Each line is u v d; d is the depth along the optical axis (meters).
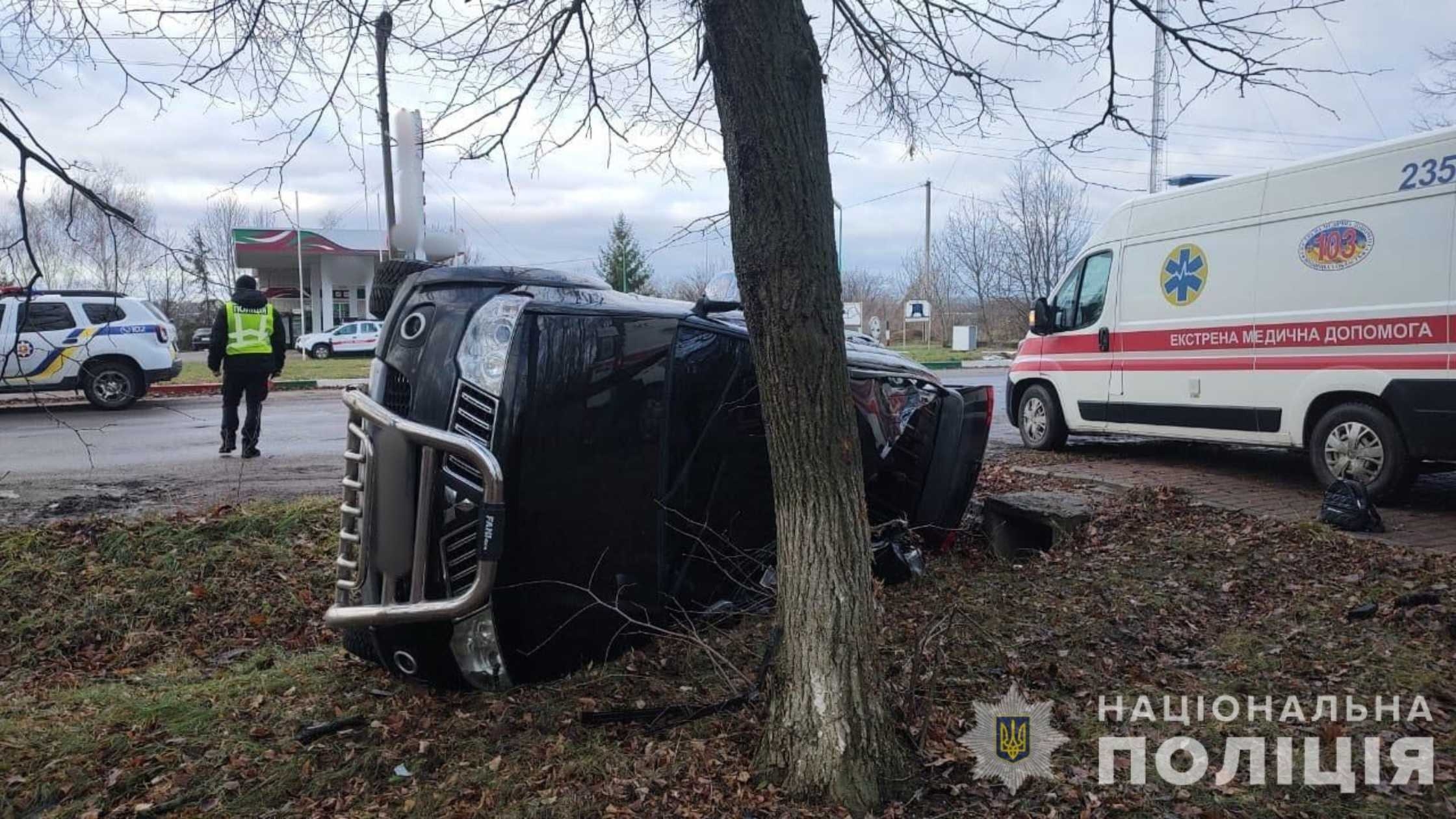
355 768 3.38
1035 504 6.22
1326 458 7.44
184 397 18.17
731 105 2.96
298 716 3.86
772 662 3.21
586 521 3.75
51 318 14.42
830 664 3.03
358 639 4.04
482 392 3.56
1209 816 3.05
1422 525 6.48
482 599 3.30
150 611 5.38
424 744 3.49
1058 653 4.36
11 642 5.05
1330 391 7.33
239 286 9.63
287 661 4.73
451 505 3.48
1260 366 7.91
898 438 5.55
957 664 4.18
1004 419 14.12
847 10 4.63
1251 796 3.18
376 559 3.47
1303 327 7.54
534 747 3.46
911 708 3.41
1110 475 8.66
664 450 3.97
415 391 3.62
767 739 3.16
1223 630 4.69
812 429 3.01
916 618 4.80
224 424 9.74
